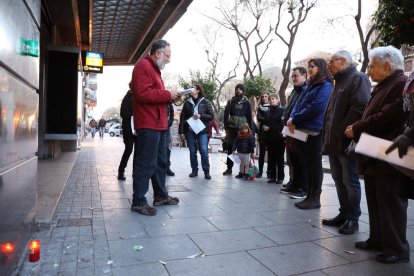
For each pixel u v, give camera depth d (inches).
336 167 155.5
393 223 115.2
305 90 192.1
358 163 124.2
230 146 297.3
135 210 165.3
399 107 112.9
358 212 148.5
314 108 177.8
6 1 89.2
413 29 241.6
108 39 505.7
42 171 263.1
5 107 90.0
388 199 115.0
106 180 248.8
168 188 228.2
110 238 129.2
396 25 245.0
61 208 168.6
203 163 273.4
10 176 95.7
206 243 128.0
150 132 162.6
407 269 110.5
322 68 182.4
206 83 775.1
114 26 425.1
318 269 109.2
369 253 123.5
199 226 147.7
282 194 219.5
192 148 282.4
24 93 109.4
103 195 199.0
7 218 92.8
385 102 117.6
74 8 293.0
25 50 111.0
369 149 90.4
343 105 146.7
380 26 258.7
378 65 120.3
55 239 126.5
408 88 98.1
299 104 192.4
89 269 103.3
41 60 321.4
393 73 119.1
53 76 332.2
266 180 275.9
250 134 273.0
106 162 360.5
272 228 148.9
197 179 270.4
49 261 107.7
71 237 129.0
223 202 193.0
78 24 354.3
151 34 430.3
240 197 207.3
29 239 121.7
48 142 348.8
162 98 159.6
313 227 152.2
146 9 360.8
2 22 85.9
